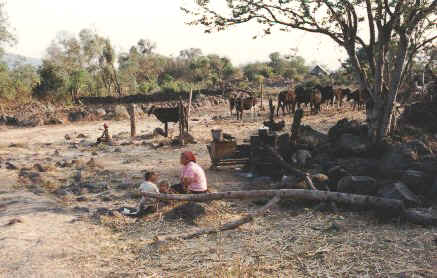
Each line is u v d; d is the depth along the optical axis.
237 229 6.60
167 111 19.09
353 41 11.41
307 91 25.91
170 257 5.65
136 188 9.91
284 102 26.12
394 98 10.70
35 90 37.81
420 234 5.86
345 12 10.98
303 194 6.98
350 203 6.83
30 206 8.30
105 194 9.48
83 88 42.47
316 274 4.95
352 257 5.32
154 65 80.44
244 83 62.72
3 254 5.80
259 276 4.96
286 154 10.73
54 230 6.82
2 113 28.58
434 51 12.77
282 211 7.39
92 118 29.08
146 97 40.44
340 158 10.00
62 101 37.41
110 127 24.92
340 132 11.91
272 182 9.70
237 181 10.21
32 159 14.74
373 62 11.48
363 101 26.33
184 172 8.02
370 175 8.71
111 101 39.56
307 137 11.71
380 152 9.85
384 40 10.90
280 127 16.98
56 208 8.15
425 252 5.30
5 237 6.45
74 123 27.53
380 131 10.77
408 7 10.39
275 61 87.94
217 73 69.69
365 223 6.47
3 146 17.92
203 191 7.96
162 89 50.72
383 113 10.84
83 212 7.97
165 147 16.36
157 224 7.04
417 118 11.95
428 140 9.55
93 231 6.79
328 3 10.46
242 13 10.94
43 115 28.12
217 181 10.27
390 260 5.16
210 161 13.18
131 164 13.23
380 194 7.17
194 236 6.38
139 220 7.31
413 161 8.34
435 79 13.19
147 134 20.00
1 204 8.58
